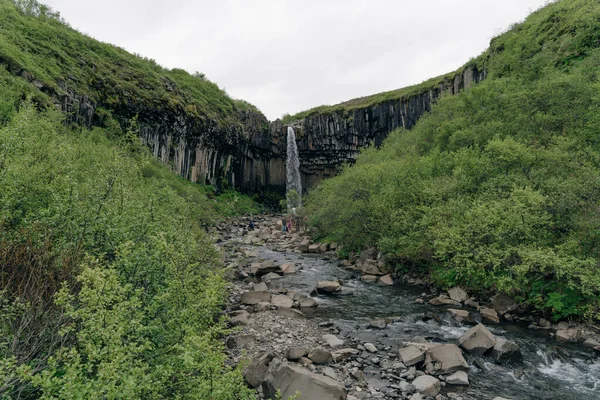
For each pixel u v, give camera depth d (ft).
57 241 27.58
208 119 236.63
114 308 19.94
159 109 194.18
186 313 23.79
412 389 34.78
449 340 47.52
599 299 47.19
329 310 60.44
